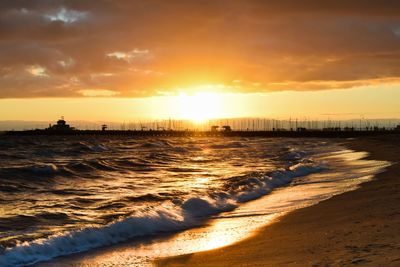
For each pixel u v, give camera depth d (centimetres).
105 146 7938
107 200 2089
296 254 1034
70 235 1282
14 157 5159
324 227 1345
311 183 2658
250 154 6172
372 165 3659
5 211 1783
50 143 9906
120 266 1073
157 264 1082
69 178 3059
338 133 19500
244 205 1972
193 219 1670
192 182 2872
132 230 1429
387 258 870
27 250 1144
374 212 1477
